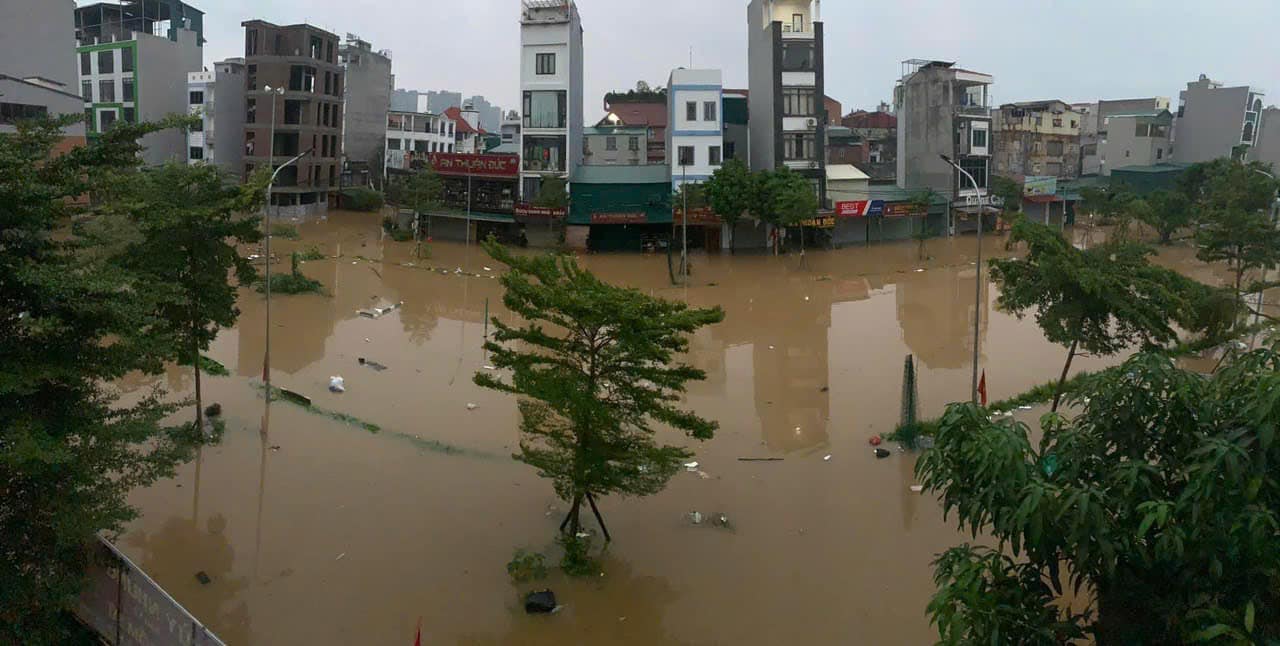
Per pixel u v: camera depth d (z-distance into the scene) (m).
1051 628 8.49
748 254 54.84
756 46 60.94
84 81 73.62
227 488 17.78
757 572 14.95
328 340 30.34
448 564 14.95
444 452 20.02
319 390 24.38
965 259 53.84
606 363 14.25
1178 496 8.08
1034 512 8.18
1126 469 8.25
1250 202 46.19
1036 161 88.69
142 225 17.17
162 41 72.75
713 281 45.38
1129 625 8.90
